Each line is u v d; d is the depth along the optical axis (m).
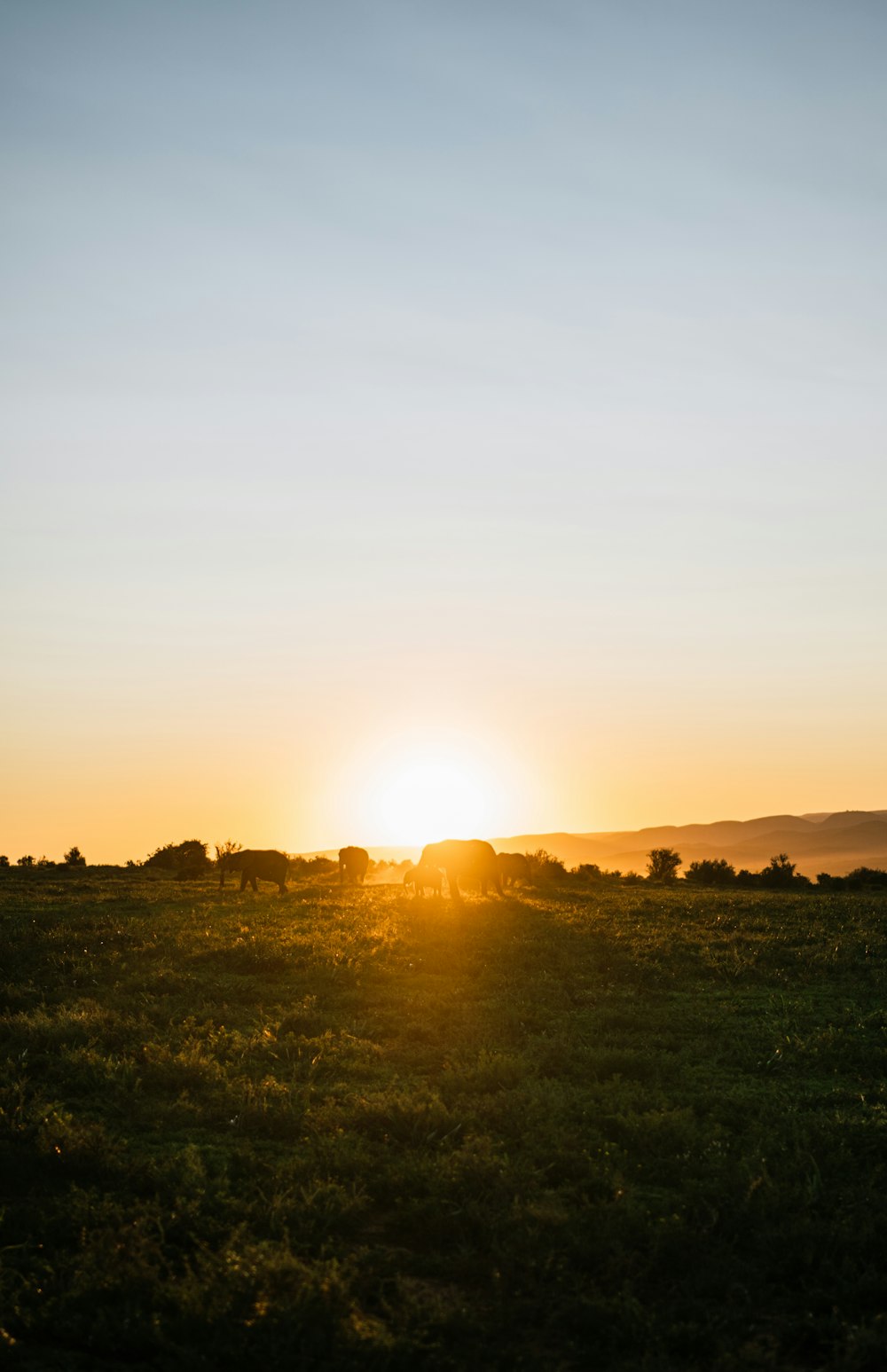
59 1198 8.67
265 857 42.84
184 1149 10.30
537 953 23.02
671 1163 9.68
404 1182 9.13
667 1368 6.30
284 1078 12.92
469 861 37.81
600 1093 12.05
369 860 50.44
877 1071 13.45
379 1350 6.41
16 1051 13.54
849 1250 7.82
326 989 18.72
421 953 22.73
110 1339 6.56
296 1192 8.93
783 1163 9.66
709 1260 7.64
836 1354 6.41
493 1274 7.41
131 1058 13.31
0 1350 6.35
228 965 21.36
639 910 34.34
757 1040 15.23
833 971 21.91
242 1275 7.11
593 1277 7.48
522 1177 9.12
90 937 24.44
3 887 43.16
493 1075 12.55
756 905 37.19
